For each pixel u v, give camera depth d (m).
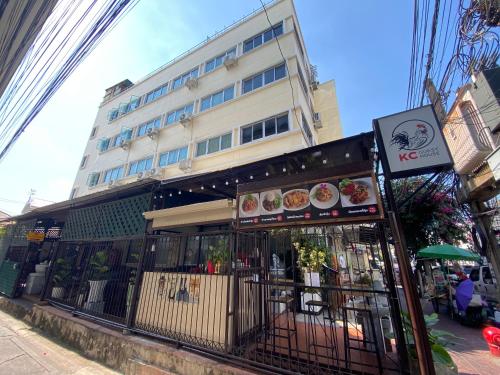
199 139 11.05
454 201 7.91
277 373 2.89
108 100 18.89
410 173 2.88
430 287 8.65
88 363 4.17
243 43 11.81
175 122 12.47
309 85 12.68
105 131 17.05
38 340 5.13
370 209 2.74
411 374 2.67
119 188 6.04
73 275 6.87
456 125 6.16
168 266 4.88
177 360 3.46
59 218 9.83
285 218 3.26
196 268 4.61
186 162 10.56
